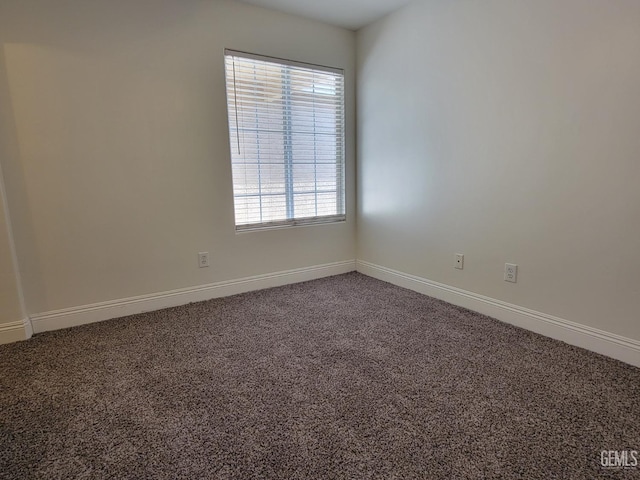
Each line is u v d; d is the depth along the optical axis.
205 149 2.79
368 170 3.45
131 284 2.65
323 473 1.24
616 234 1.87
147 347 2.16
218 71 2.77
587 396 1.63
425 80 2.79
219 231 2.94
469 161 2.54
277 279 3.29
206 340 2.25
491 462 1.27
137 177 2.57
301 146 3.28
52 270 2.39
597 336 2.00
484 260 2.54
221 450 1.35
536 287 2.26
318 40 3.19
